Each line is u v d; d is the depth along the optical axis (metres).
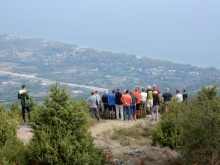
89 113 19.92
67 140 8.30
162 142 13.20
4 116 11.27
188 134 9.18
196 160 9.11
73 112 8.65
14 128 11.17
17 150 9.32
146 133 16.41
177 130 13.06
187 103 12.32
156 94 19.09
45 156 8.00
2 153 9.26
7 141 10.27
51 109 8.48
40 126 8.63
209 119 8.77
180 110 10.67
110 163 10.45
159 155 11.47
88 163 8.39
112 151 12.32
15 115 18.19
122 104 19.70
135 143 14.32
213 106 9.30
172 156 11.14
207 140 8.88
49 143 8.20
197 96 12.52
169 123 13.23
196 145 9.10
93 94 19.23
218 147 8.73
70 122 8.57
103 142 14.04
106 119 19.97
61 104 8.67
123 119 19.86
